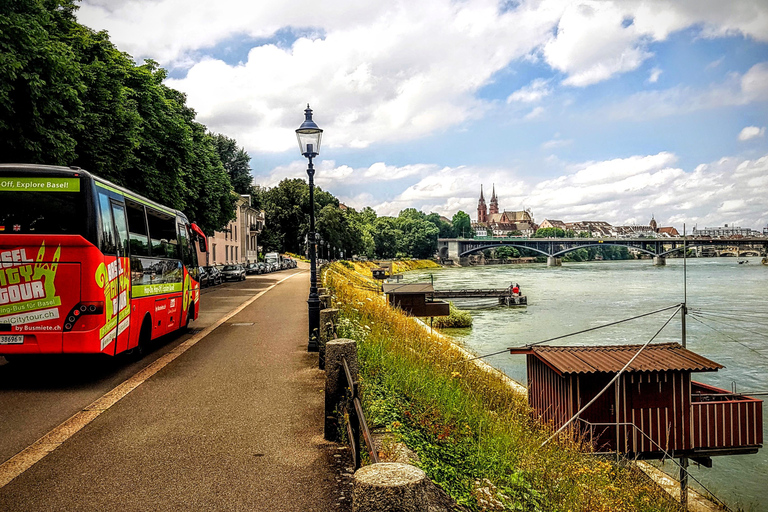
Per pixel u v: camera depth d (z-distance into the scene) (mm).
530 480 7246
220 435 6406
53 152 14031
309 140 12875
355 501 2756
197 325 16531
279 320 17766
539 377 14719
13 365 10477
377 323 17188
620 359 13664
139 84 23219
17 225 8352
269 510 4543
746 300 50000
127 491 4871
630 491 9109
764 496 12680
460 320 36656
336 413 6246
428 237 165375
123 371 9891
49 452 5812
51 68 13406
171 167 25234
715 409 13211
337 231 104875
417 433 7262
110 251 9039
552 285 74312
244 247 79875
